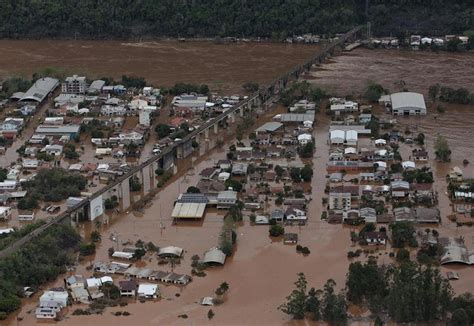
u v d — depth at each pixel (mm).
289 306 145500
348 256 166375
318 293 151000
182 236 176750
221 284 155875
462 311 137625
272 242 173000
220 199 188500
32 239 168500
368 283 148375
